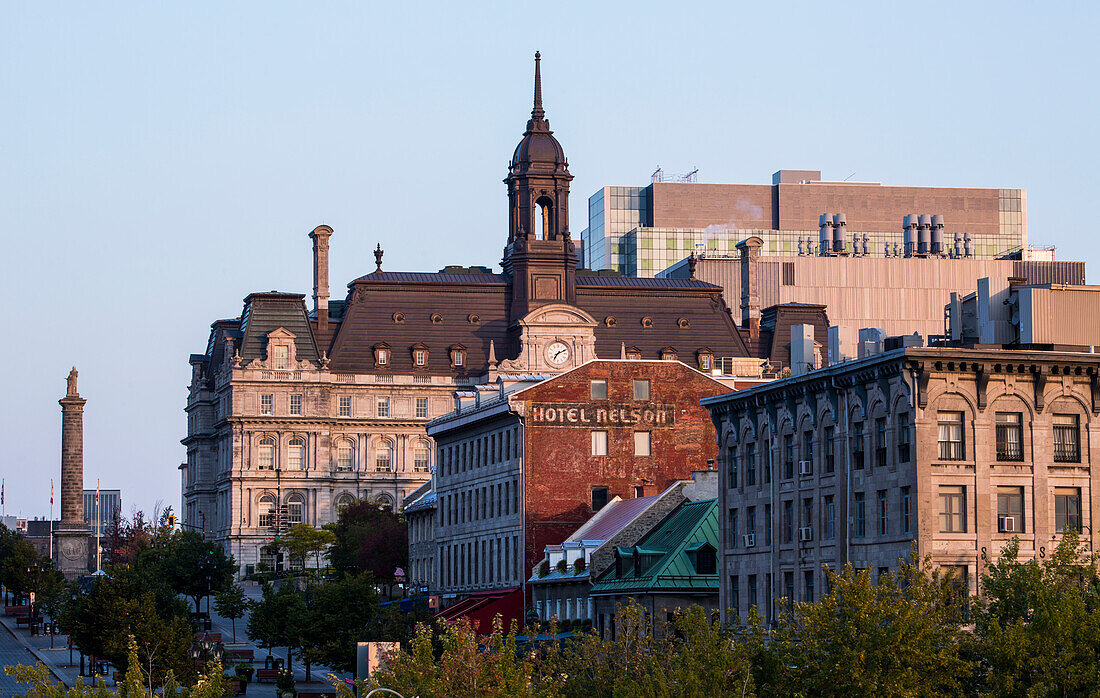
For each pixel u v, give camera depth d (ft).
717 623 616.39
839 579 571.28
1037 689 529.86
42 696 563.48
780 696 565.12
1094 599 563.89
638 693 550.36
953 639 568.82
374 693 528.63
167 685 589.32
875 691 545.44
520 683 551.18
